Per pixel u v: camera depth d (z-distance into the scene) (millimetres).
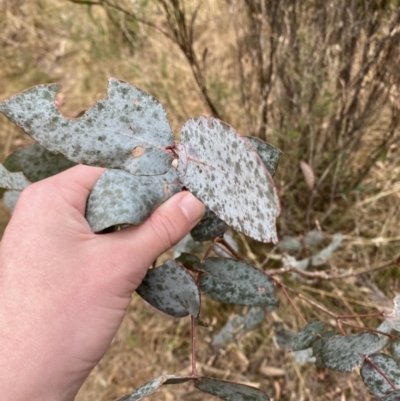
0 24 620
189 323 431
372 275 414
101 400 418
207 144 137
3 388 193
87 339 207
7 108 141
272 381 401
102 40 550
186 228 202
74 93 572
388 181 433
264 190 121
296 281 412
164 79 488
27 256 206
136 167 152
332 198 403
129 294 212
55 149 147
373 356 212
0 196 247
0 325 198
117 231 208
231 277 214
